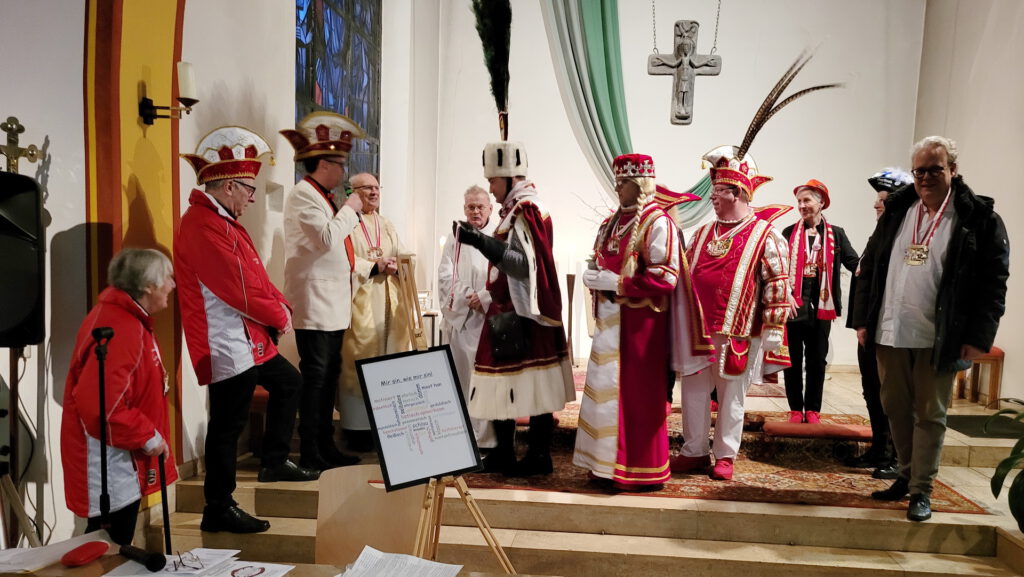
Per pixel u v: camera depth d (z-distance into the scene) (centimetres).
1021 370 518
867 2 698
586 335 730
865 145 705
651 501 342
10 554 186
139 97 319
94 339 228
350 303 386
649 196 346
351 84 589
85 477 247
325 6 532
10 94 264
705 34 716
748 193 370
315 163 368
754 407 512
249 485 350
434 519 234
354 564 188
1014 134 535
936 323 307
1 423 261
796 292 432
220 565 187
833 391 602
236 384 315
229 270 306
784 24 707
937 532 321
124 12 305
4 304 237
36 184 239
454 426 221
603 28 718
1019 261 525
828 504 342
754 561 311
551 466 383
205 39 367
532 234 347
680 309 358
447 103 744
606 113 722
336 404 414
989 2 573
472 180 746
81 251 296
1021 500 298
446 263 425
